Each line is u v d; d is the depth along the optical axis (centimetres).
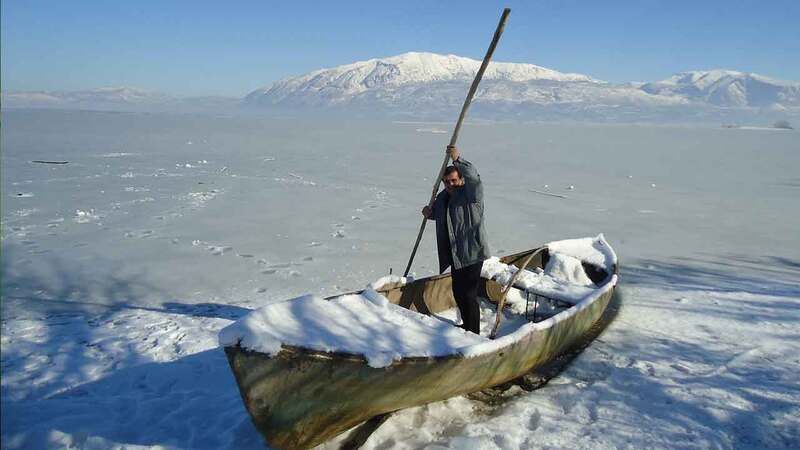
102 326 486
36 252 707
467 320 429
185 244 770
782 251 836
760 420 348
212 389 375
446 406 364
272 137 3186
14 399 358
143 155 1867
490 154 2472
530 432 334
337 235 855
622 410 362
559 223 1007
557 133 5306
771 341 486
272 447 296
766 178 1728
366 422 331
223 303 554
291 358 264
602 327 522
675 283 670
